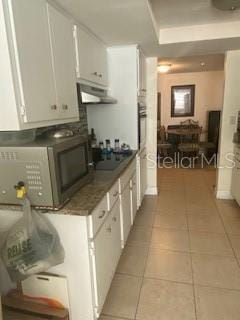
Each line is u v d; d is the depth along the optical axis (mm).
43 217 1356
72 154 1453
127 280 1979
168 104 6469
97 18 1767
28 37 1220
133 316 1651
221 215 3082
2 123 1188
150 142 3678
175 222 2926
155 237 2607
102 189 1589
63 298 1483
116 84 2727
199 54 3246
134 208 2752
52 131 1580
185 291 1851
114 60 2668
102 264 1584
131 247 2432
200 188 4090
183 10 2115
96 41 2229
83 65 1914
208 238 2564
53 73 1467
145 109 3451
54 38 1475
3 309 1507
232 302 1740
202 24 2486
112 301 1774
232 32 2459
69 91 1684
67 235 1381
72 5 1534
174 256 2277
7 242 1340
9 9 1093
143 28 2035
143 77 3180
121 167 2125
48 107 1415
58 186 1273
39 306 1504
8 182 1292
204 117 6379
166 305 1730
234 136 3332
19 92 1168
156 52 3068
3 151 1248
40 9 1324
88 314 1488
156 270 2092
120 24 1920
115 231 1903
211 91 6199
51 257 1331
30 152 1222
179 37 2564
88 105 2834
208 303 1737
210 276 2004
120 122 2814
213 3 1932
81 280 1440
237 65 3186
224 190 3600
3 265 1553
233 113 3344
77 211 1293
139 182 3027
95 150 2482
